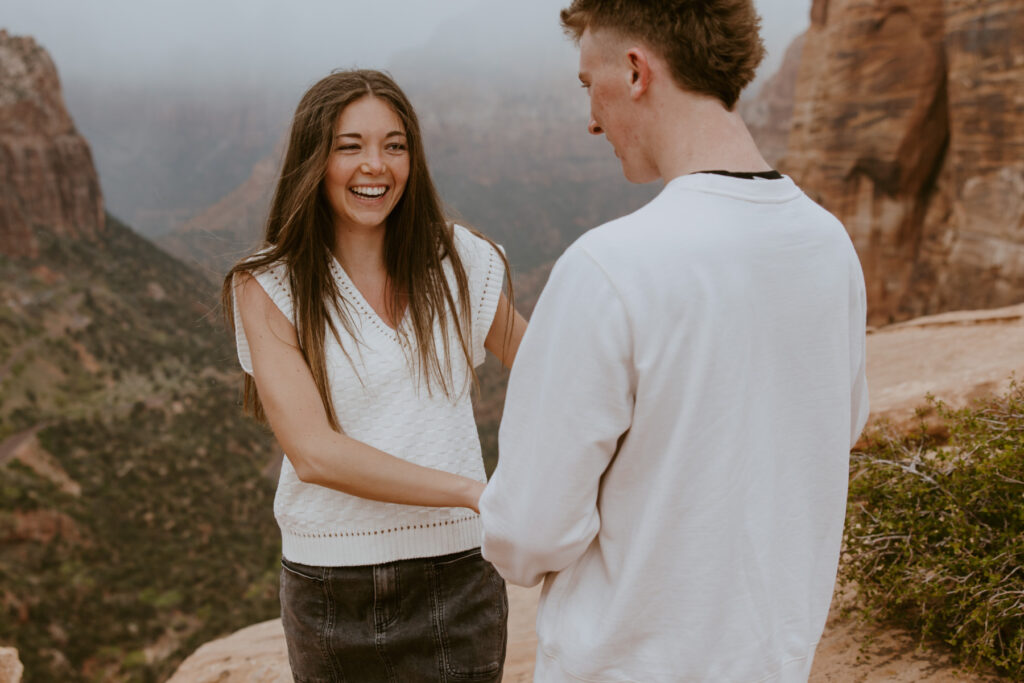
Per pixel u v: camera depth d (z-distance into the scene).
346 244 1.49
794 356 1.01
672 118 1.04
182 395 76.81
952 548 1.99
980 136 27.98
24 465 60.81
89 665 41.38
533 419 1.01
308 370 1.42
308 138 1.43
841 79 33.16
